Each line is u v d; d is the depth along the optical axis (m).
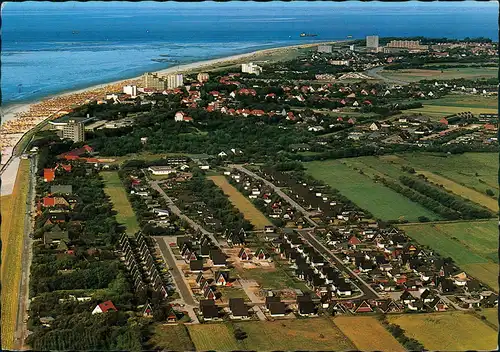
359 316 177.38
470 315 177.62
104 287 192.38
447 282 194.75
